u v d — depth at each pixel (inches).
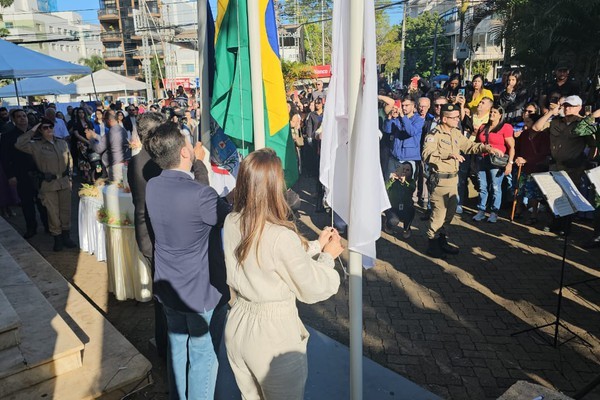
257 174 70.9
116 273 173.2
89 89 681.0
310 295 72.8
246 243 71.1
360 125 79.9
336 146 91.4
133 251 169.3
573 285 178.9
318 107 347.6
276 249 70.4
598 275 187.5
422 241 234.7
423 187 286.2
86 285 194.5
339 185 92.8
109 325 146.9
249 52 109.8
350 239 85.0
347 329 151.5
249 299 74.5
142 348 145.7
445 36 1685.5
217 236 97.8
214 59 127.9
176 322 102.8
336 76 87.7
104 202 170.1
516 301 167.8
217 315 102.0
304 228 260.5
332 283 75.1
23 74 290.7
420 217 273.6
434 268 199.6
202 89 128.8
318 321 157.3
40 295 149.9
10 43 303.6
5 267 170.1
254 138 110.4
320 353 127.3
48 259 226.4
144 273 170.6
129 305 175.9
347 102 86.9
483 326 151.2
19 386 114.5
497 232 244.7
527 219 264.4
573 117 220.8
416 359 133.6
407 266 202.7
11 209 339.0
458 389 120.2
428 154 201.9
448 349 138.6
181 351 104.7
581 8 343.6
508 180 276.4
